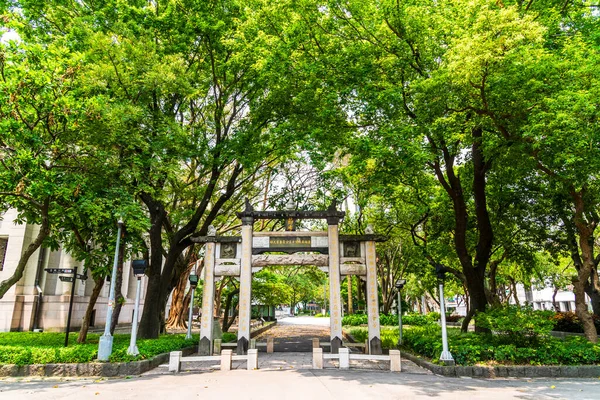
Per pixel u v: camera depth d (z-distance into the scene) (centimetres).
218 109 1558
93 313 2552
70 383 957
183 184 1653
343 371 1118
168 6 1338
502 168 1538
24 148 1077
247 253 1462
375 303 1438
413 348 1437
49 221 1261
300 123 1357
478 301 1405
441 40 1227
